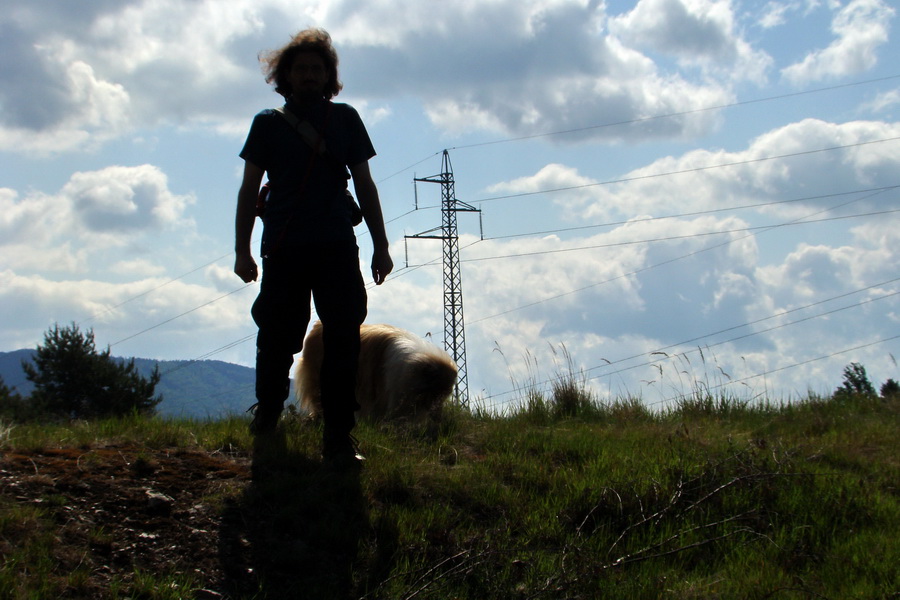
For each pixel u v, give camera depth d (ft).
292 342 17.15
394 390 22.24
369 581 12.78
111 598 11.28
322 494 14.73
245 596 11.94
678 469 17.49
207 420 19.83
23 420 18.15
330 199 16.25
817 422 26.94
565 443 20.02
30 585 11.11
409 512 14.78
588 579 13.21
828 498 17.15
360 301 16.56
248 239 16.55
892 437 24.36
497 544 13.80
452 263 102.47
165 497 13.87
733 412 29.68
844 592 13.53
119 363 66.80
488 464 17.83
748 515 15.94
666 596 13.10
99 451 15.52
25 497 13.16
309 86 16.37
